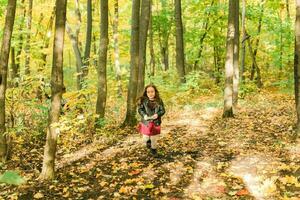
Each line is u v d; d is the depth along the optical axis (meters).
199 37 27.80
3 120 8.95
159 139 10.26
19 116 11.13
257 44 26.95
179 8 18.55
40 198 6.34
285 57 24.98
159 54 32.97
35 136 11.08
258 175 6.78
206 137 10.22
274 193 5.93
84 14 25.58
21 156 9.52
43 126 11.59
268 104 16.12
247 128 10.98
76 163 8.45
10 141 9.34
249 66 29.56
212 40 28.34
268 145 8.80
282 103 16.44
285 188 6.09
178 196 6.07
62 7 6.91
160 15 27.64
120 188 6.59
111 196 6.26
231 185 6.42
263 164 7.37
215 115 13.74
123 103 17.25
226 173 6.99
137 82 12.42
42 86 11.52
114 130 11.82
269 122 11.70
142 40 13.13
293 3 29.58
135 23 12.34
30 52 14.10
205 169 7.33
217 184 6.48
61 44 7.04
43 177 7.26
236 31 14.53
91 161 8.52
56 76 7.09
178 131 11.28
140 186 6.50
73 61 38.31
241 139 9.66
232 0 12.48
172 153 8.71
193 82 16.75
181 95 15.91
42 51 14.04
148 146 8.75
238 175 6.83
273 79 26.14
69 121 7.70
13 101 9.97
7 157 9.20
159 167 7.59
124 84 21.59
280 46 25.27
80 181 7.07
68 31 15.58
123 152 9.06
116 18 20.41
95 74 14.12
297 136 9.06
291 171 6.81
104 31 12.00
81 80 14.38
